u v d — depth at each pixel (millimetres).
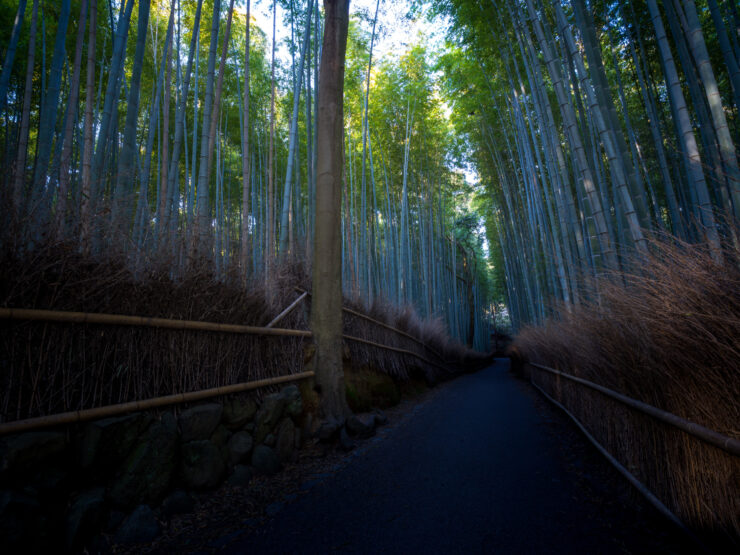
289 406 2867
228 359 2428
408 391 6586
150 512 1646
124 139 2799
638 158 5117
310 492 2148
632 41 4785
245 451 2311
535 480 2227
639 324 1735
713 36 5273
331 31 3924
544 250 6949
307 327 3807
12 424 1306
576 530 1596
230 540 1575
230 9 3783
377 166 11078
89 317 1613
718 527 1291
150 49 7230
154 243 2320
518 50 7152
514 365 13141
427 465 2578
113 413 1642
